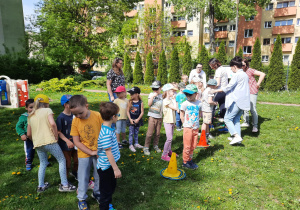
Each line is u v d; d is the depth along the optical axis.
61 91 15.17
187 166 4.04
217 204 2.99
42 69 21.23
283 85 15.23
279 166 4.03
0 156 4.59
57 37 22.50
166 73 22.23
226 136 5.71
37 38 22.62
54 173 3.88
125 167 4.08
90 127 2.81
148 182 3.57
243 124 6.42
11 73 18.98
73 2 24.34
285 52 30.25
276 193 3.21
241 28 32.59
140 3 36.69
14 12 26.02
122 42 29.11
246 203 3.00
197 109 3.89
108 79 5.04
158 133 4.77
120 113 4.80
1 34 24.62
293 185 3.41
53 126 3.14
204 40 35.19
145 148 4.70
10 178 3.71
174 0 25.97
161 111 4.64
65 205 2.99
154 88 4.48
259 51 16.47
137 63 23.33
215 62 5.97
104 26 26.09
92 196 3.11
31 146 3.95
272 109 8.76
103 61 27.72
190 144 3.94
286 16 29.59
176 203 2.99
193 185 3.47
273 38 30.92
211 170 3.94
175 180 3.62
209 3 25.47
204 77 6.78
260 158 4.37
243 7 22.48
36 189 3.37
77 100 2.63
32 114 3.20
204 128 5.02
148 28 29.62
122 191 3.32
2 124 6.98
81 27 24.25
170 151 4.61
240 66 4.72
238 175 3.76
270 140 5.29
